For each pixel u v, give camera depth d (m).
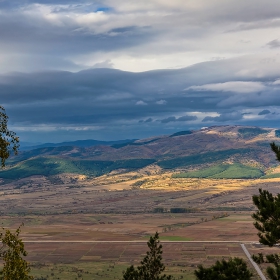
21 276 36.81
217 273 52.44
